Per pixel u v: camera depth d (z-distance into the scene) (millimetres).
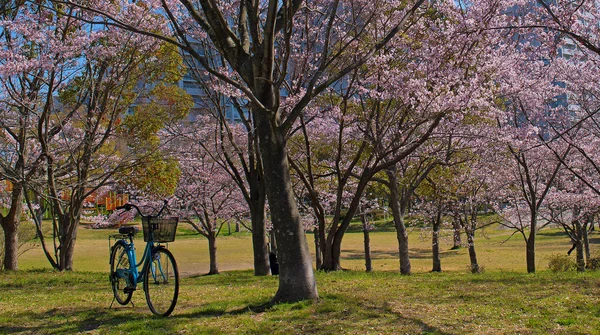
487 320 5410
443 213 20297
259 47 6344
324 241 15258
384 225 51562
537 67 14594
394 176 16109
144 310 6559
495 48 13844
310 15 13531
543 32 11359
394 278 10445
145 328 5293
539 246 31078
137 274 6355
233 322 5422
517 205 19703
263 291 8234
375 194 25797
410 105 12992
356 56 12859
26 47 12492
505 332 4895
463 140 15141
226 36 6711
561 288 7602
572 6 11016
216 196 21891
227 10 12516
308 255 6473
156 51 14109
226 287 9383
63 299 7887
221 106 15609
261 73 6328
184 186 21062
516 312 5820
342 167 19062
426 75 12344
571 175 18906
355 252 32781
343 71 6602
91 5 12258
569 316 5539
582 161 17656
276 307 5996
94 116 14672
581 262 15961
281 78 6312
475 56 11805
